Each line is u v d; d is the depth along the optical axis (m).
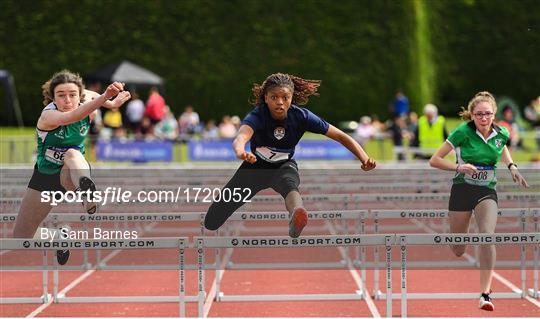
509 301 18.02
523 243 14.15
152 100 53.97
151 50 66.31
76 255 25.09
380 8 68.62
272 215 17.47
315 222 30.62
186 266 22.78
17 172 31.23
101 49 66.19
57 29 66.19
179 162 50.62
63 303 18.23
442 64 90.50
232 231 27.69
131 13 66.44
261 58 67.19
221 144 50.19
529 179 29.50
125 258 24.50
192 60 66.62
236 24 67.19
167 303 18.28
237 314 16.98
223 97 66.75
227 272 22.14
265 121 13.54
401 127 52.00
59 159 14.42
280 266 22.75
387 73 68.50
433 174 31.38
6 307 17.84
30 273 22.17
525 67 91.06
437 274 21.64
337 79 68.06
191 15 66.75
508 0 91.12
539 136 57.47
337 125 68.38
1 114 66.12
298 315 16.88
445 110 92.12
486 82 91.75
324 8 68.12
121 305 18.09
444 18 91.00
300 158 50.16
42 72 66.00
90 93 14.73
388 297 14.35
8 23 66.19
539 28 91.00
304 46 67.81
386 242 14.09
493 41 91.12
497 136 16.16
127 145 49.44
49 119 13.77
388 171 31.67
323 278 21.16
